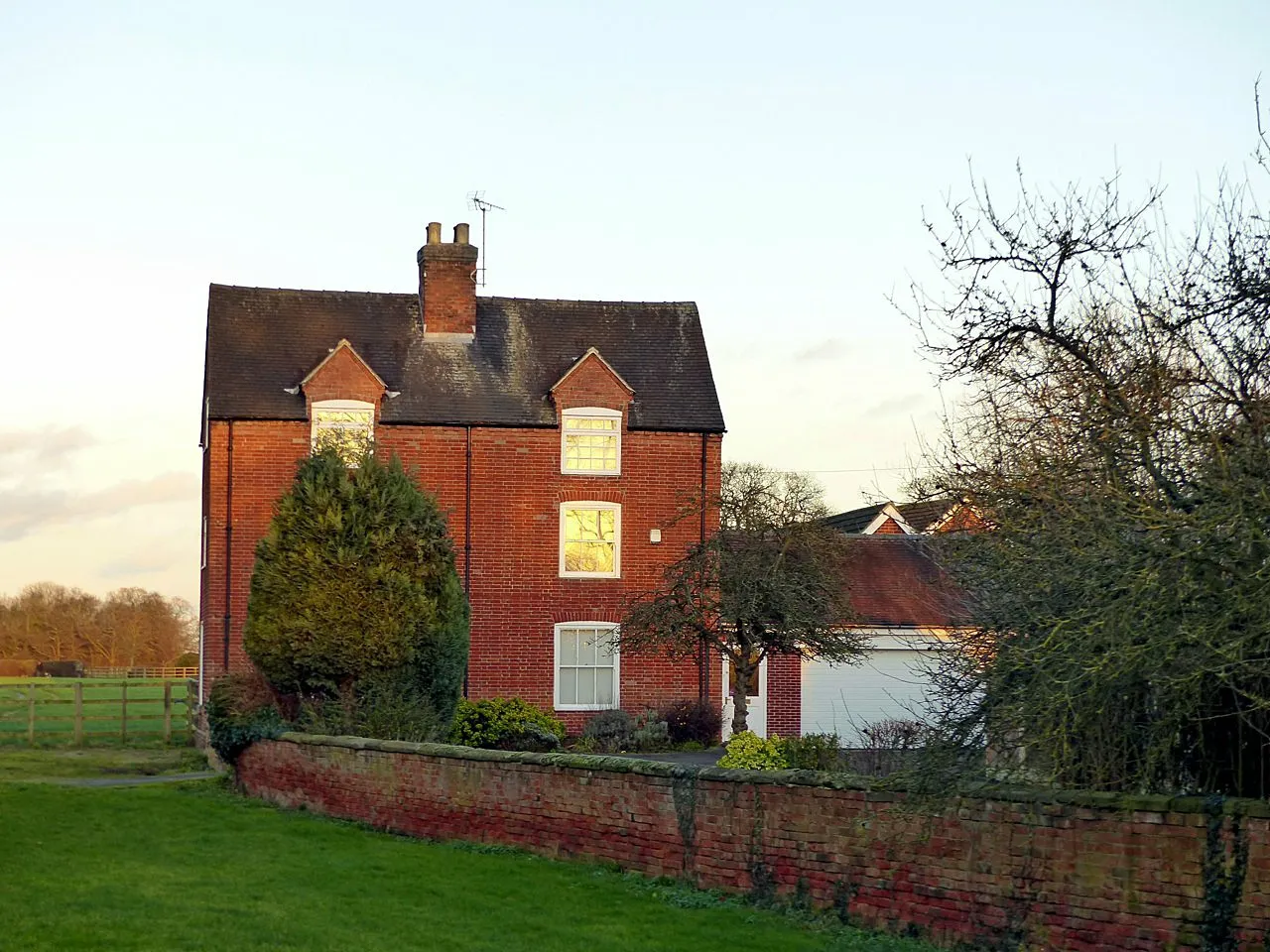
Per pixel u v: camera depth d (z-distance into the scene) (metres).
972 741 12.30
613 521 33.59
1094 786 11.81
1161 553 10.47
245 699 23.05
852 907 12.93
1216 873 10.39
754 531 27.77
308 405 32.28
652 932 12.48
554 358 34.91
